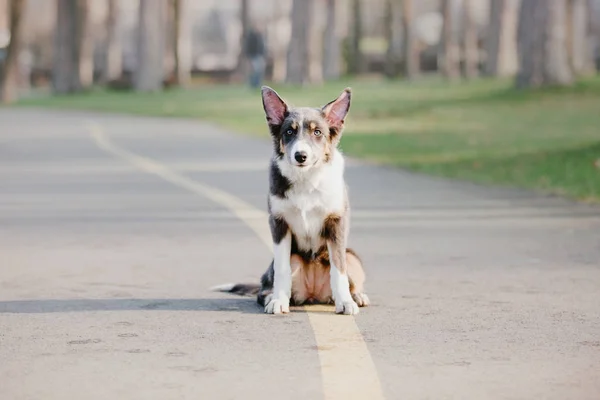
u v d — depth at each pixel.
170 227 15.24
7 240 14.16
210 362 7.76
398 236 14.42
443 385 7.14
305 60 65.62
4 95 59.97
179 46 74.38
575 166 22.28
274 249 9.58
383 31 102.38
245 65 81.62
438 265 12.20
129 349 8.18
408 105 43.69
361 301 9.80
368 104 45.06
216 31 111.88
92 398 6.87
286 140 9.25
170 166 24.61
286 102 9.41
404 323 9.09
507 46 72.44
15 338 8.57
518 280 11.24
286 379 7.30
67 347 8.25
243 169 23.72
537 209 17.12
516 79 45.66
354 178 21.89
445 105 42.88
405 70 74.12
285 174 9.33
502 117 37.59
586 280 11.23
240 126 37.88
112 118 44.75
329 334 8.67
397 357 7.91
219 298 10.27
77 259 12.65
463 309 9.70
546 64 44.78
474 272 11.74
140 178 22.02
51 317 9.40
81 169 24.06
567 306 9.84
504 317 9.34
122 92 68.62
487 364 7.69
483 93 46.72
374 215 16.53
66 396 6.91
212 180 21.50
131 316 9.41
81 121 42.88
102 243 13.86
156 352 8.08
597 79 47.59
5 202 18.31
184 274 11.65
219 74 85.94
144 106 51.78
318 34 86.19
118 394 6.95
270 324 9.05
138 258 12.70
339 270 9.48
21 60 95.25
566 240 14.03
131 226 15.38
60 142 32.19
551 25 44.66
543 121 35.53
